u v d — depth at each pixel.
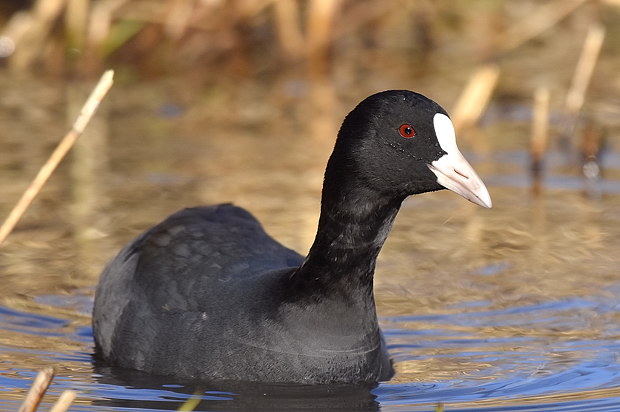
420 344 10.20
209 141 15.90
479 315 10.86
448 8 21.34
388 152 8.84
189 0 19.36
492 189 14.35
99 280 10.52
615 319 10.74
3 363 9.46
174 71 19.42
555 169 15.11
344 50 20.67
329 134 16.30
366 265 9.10
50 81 18.59
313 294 9.04
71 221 12.80
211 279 9.53
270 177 14.39
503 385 9.17
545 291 11.39
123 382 9.08
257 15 20.25
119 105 17.55
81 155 15.05
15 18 19.52
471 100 16.58
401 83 18.72
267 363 8.98
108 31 19.19
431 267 12.00
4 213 12.78
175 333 9.28
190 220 10.50
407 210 13.85
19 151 14.95
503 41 20.62
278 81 19.11
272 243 10.30
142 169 14.59
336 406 8.66
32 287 11.20
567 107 16.81
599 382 9.20
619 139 16.14
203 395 8.78
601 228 13.04
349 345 9.06
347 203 8.95
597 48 16.95
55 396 8.71
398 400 8.83
